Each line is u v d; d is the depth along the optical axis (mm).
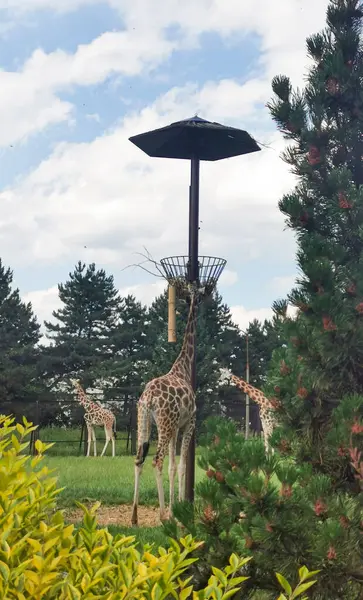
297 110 5258
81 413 36562
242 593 4121
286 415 4746
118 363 41469
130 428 25391
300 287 4727
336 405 4676
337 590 4066
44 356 42375
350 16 5488
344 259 4859
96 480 13125
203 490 4230
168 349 23750
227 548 4141
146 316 45844
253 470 4324
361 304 4527
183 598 2305
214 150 9406
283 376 4742
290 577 4023
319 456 4598
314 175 5246
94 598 2125
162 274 9383
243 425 28875
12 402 34125
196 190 9305
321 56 5504
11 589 2158
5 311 41062
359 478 4199
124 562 2348
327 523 3969
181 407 9641
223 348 42688
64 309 46906
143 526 9180
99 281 47344
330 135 5219
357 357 4625
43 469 3146
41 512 2799
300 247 4891
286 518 4066
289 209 5066
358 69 5270
